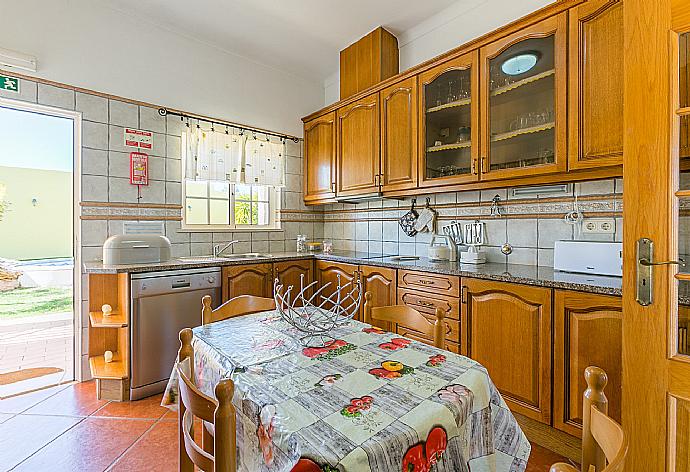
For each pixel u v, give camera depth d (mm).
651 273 1291
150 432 2020
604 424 699
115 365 2547
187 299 2662
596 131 1883
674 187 1250
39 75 2498
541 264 2455
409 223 3342
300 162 4094
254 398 892
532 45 2162
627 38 1329
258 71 3721
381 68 3141
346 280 3174
